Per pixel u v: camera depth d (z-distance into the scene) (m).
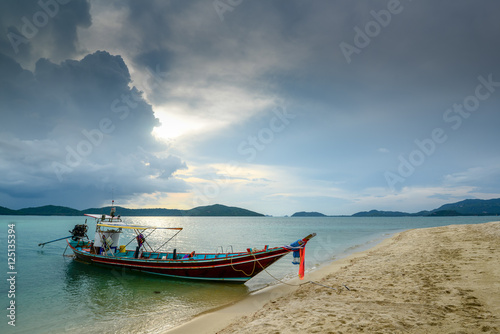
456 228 38.31
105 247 22.17
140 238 21.19
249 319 8.95
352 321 7.15
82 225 28.59
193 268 17.47
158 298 14.21
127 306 12.97
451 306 7.73
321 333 6.54
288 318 8.05
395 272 13.36
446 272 11.95
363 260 19.47
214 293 15.02
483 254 15.25
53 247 36.25
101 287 16.58
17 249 34.34
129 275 19.58
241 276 16.53
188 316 11.16
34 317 11.75
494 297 8.10
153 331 9.80
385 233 58.41
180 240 48.91
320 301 9.77
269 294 13.25
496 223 36.62
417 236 34.44
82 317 11.62
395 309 7.91
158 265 18.64
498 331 5.80
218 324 9.29
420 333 6.03
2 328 10.59
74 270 21.41
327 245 36.16
